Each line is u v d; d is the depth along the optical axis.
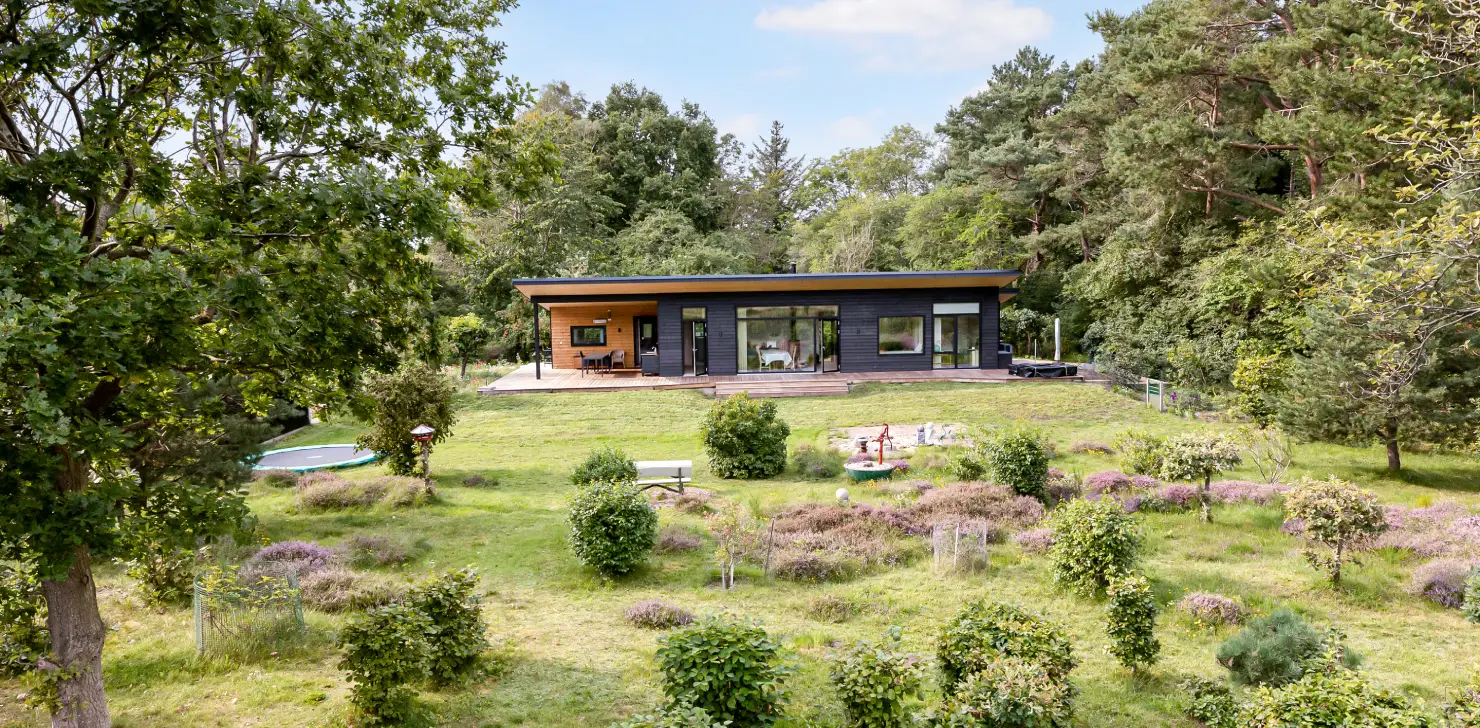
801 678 7.32
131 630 8.48
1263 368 19.67
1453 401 14.07
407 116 7.52
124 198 6.18
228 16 5.50
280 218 6.09
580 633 8.61
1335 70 20.89
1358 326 13.37
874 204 50.28
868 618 9.00
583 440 20.59
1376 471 15.41
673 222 48.19
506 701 6.97
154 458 10.07
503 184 8.73
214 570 8.50
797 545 11.50
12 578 7.11
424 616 6.94
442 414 16.31
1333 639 7.12
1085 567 9.47
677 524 12.62
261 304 5.42
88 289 4.84
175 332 5.00
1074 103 36.12
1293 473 15.44
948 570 10.56
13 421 4.79
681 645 6.12
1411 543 10.62
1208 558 10.79
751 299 27.98
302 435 22.31
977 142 49.31
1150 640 7.46
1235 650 7.34
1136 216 31.72
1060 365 26.83
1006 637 6.86
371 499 14.30
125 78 6.13
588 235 46.81
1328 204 20.73
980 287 28.22
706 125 60.78
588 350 31.45
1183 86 27.86
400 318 7.62
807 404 23.97
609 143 53.62
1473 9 8.57
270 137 6.53
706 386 26.23
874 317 28.20
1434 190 8.71
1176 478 12.48
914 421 21.44
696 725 4.96
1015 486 13.90
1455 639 8.05
